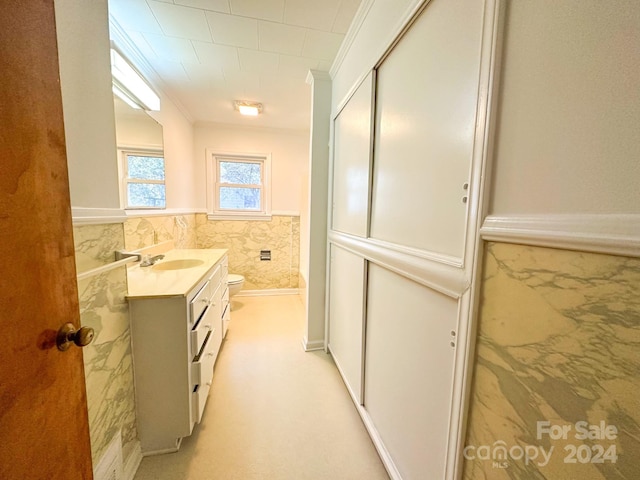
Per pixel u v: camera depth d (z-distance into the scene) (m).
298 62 1.92
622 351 0.39
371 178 1.34
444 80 0.79
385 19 1.15
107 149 1.00
